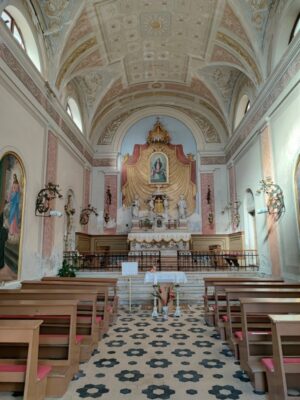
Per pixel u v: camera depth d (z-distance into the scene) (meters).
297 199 7.57
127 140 16.28
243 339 4.13
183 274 7.86
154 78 14.41
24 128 7.88
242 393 3.56
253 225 11.99
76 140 12.79
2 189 6.71
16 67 7.38
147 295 9.45
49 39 9.26
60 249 10.65
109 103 15.06
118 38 11.10
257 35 9.30
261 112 10.00
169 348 5.17
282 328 2.98
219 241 14.88
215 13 9.70
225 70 12.67
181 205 14.84
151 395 3.51
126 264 8.36
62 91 10.55
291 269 7.86
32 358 2.91
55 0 8.52
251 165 11.24
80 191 13.52
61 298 4.76
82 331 4.93
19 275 7.41
